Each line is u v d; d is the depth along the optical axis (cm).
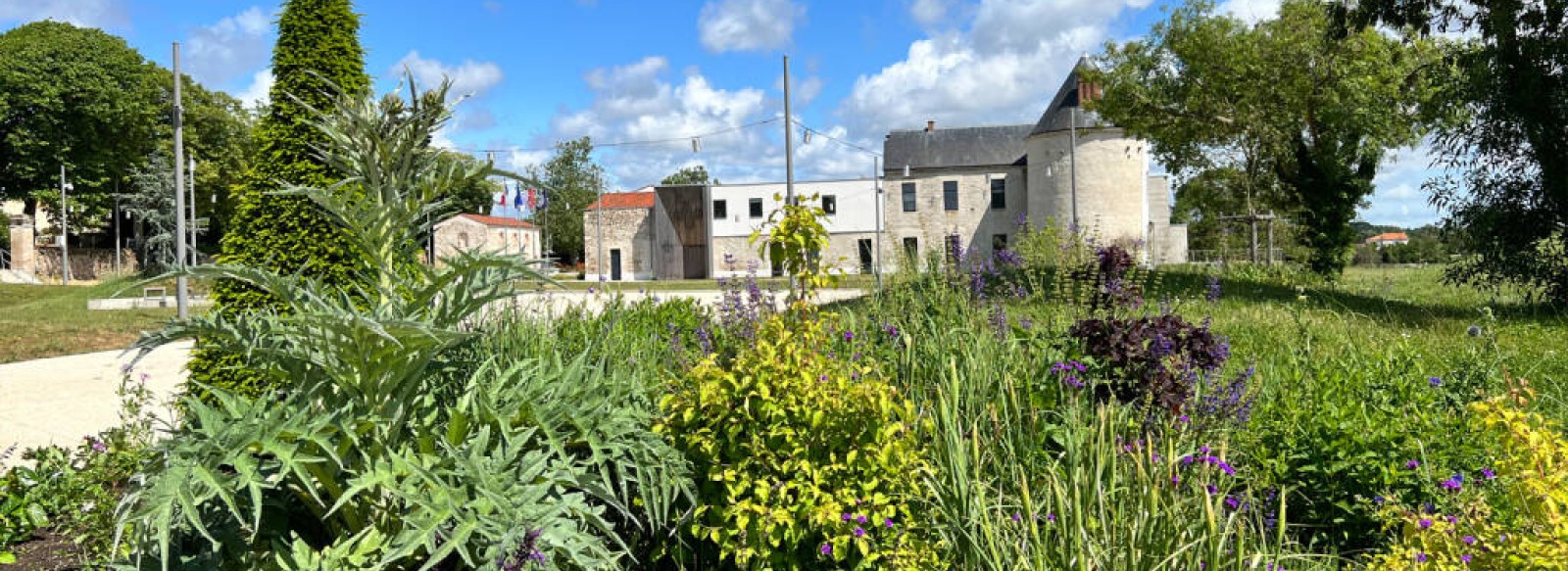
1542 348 782
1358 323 957
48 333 1745
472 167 315
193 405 261
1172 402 387
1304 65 2097
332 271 626
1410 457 372
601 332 571
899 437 326
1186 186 2872
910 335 484
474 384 313
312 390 299
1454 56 1440
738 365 340
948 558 307
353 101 313
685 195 4859
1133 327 407
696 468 345
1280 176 2370
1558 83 1279
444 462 292
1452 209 1393
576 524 296
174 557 292
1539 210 1299
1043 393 407
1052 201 4062
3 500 450
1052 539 292
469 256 289
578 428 307
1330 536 375
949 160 4603
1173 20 2228
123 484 501
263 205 638
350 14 662
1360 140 2166
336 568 269
